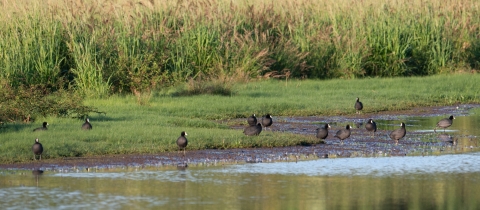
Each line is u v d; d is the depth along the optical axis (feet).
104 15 90.12
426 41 106.73
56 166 44.60
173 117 63.36
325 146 53.36
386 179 41.83
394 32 103.30
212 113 69.31
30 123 58.29
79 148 48.01
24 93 62.54
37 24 82.79
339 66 100.63
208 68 90.53
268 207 35.22
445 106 80.48
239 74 90.58
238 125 64.64
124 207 35.09
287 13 104.94
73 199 36.58
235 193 38.11
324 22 105.70
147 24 89.97
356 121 68.23
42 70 79.66
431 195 37.88
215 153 49.32
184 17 93.40
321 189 39.14
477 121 68.74
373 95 84.17
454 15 113.29
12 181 40.63
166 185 39.93
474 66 110.01
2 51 79.20
